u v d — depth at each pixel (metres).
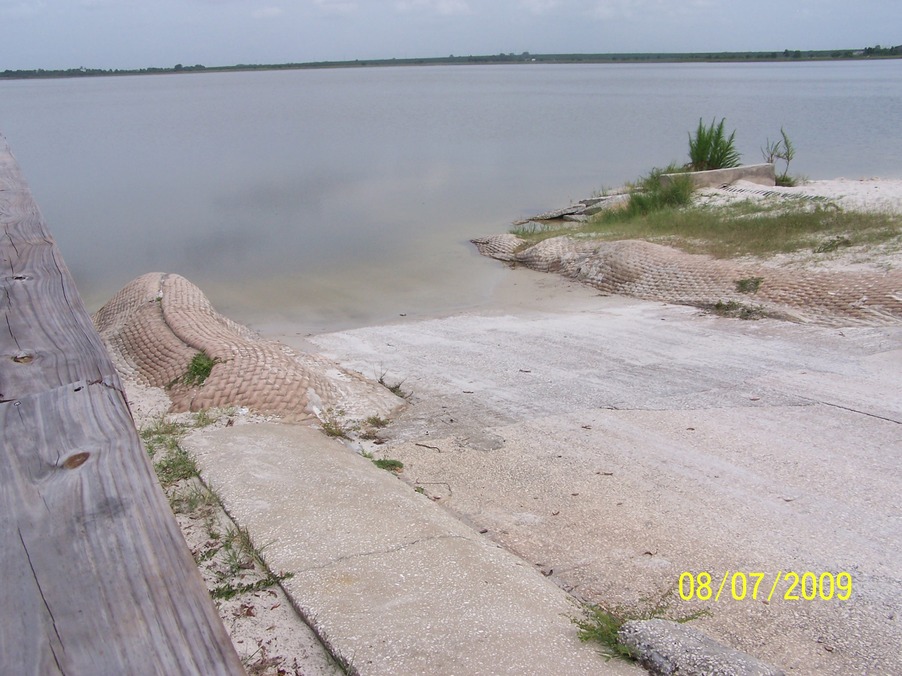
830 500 4.79
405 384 7.54
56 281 2.05
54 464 1.32
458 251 14.85
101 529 1.21
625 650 3.01
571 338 8.91
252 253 15.05
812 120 40.19
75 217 19.36
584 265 12.40
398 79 163.12
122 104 81.62
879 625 3.52
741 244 12.16
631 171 24.81
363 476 4.72
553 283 12.26
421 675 2.74
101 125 50.09
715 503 4.80
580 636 3.13
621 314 9.92
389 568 3.51
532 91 85.62
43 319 1.82
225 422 5.77
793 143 29.78
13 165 3.36
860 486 4.95
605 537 4.42
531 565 4.08
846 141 30.27
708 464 5.37
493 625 3.08
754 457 5.44
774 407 6.36
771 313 9.10
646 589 3.86
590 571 4.05
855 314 8.64
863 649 3.35
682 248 12.40
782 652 3.33
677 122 41.88
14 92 146.88
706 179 17.53
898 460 5.30
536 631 3.10
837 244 11.30
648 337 8.72
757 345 8.10
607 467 5.38
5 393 1.48
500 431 6.15
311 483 4.43
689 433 5.91
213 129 45.38
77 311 1.89
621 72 181.50
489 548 4.01
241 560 3.59
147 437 5.23
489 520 4.67
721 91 76.19
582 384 7.21
